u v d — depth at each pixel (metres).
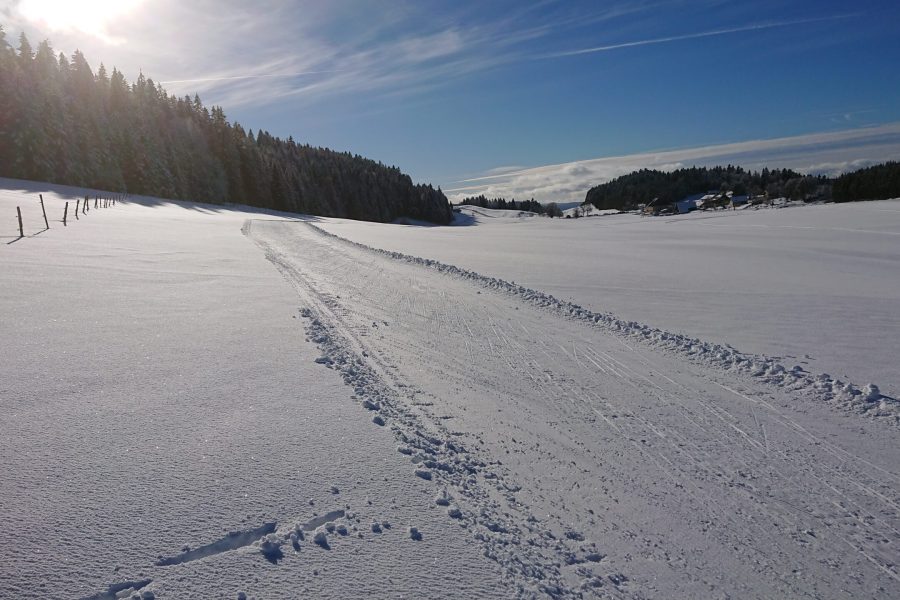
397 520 3.31
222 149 80.81
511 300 11.72
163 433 4.16
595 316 10.15
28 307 7.93
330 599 2.60
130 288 10.05
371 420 4.77
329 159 115.50
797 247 26.12
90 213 31.55
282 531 3.07
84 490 3.29
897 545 3.66
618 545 3.49
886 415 5.70
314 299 10.48
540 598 2.82
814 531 3.78
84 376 5.29
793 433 5.31
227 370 5.78
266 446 4.07
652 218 74.12
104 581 2.55
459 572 2.91
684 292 12.77
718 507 4.03
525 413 5.63
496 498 3.85
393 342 7.96
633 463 4.65
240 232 28.11
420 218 121.62
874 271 17.33
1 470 3.46
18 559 2.64
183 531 2.97
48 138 55.28
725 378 6.90
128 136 65.12
